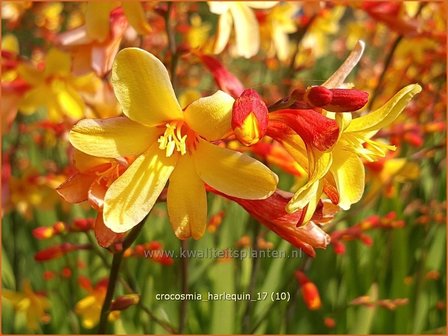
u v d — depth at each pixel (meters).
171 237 0.32
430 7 0.36
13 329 0.30
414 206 0.34
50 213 0.35
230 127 0.13
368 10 0.28
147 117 0.14
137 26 0.20
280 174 0.34
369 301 0.26
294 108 0.14
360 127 0.13
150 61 0.13
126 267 0.25
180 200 0.14
